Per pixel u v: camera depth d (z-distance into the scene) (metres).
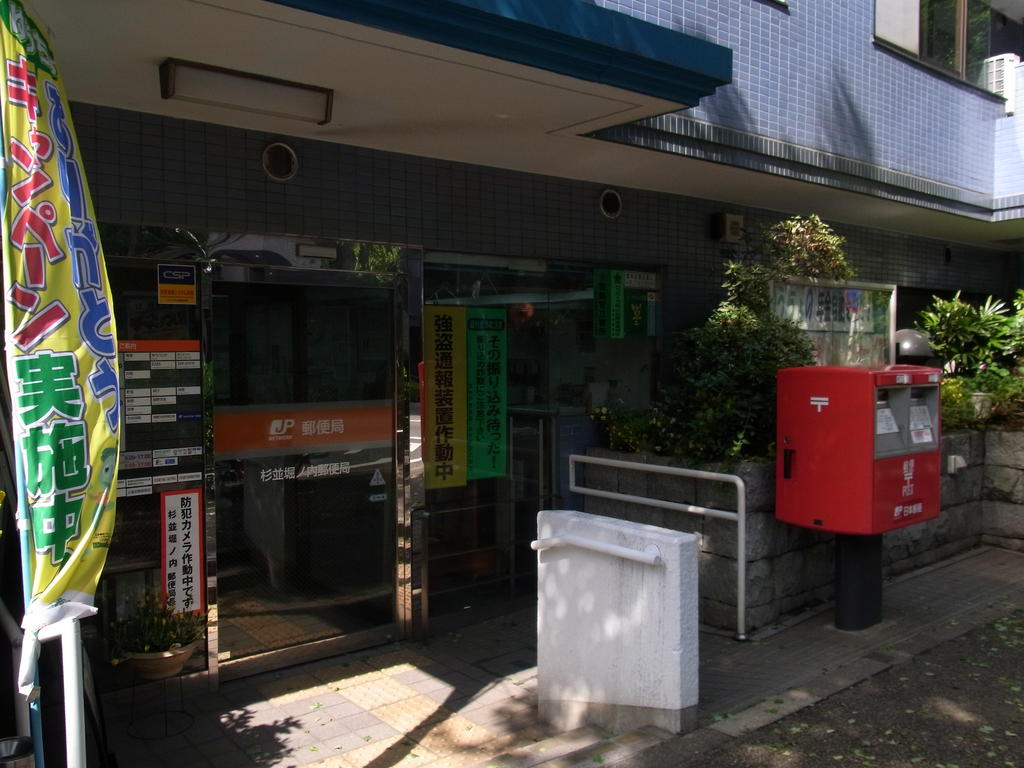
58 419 2.41
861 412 4.70
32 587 2.32
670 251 6.70
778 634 5.08
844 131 6.90
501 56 3.51
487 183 5.52
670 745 3.60
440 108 4.21
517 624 5.55
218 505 4.43
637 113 4.37
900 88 7.50
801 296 7.42
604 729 3.87
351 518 4.94
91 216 2.71
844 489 4.76
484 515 5.80
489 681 4.59
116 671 4.07
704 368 5.77
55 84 2.65
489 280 5.73
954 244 10.02
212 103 3.82
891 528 4.85
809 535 5.51
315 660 4.81
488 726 4.04
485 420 5.77
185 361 4.21
